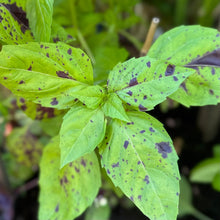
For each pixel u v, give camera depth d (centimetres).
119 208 37
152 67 19
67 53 20
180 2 40
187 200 36
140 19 32
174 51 22
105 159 20
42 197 24
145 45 26
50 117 24
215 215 36
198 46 21
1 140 38
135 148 20
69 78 20
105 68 25
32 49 19
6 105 32
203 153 40
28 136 34
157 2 44
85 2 31
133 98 20
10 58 19
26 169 39
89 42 31
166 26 45
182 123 41
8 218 38
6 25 20
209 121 39
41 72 20
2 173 35
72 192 23
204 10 38
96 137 20
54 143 24
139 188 19
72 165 23
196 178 35
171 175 19
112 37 31
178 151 40
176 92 22
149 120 20
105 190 36
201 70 21
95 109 20
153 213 19
